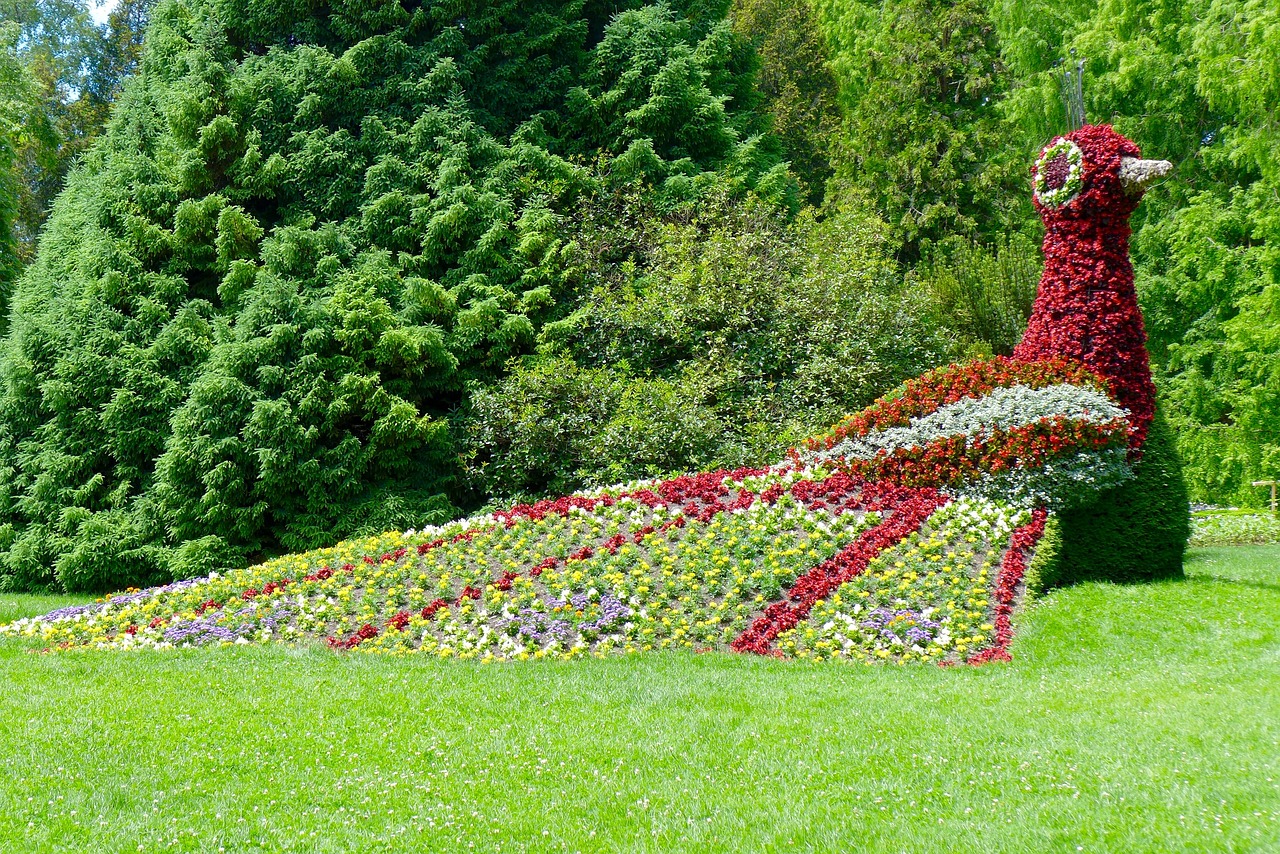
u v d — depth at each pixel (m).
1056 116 25.84
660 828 4.49
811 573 9.02
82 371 13.07
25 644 9.19
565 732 5.89
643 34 17.55
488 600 9.14
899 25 29.45
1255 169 24.03
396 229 14.97
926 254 26.77
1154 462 10.19
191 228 13.90
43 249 14.98
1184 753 4.98
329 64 15.81
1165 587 9.53
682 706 6.43
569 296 15.78
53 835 4.43
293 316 13.12
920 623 8.15
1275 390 21.88
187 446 12.38
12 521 13.56
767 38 32.47
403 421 12.97
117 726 6.04
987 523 9.55
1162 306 24.59
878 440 10.78
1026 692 6.45
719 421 13.72
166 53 16.28
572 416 13.56
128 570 12.62
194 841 4.41
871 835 4.30
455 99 16.06
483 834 4.50
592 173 16.94
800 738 5.62
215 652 8.41
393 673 7.48
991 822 4.33
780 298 15.29
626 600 8.84
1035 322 11.07
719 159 18.23
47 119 25.34
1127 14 25.39
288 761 5.44
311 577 10.26
